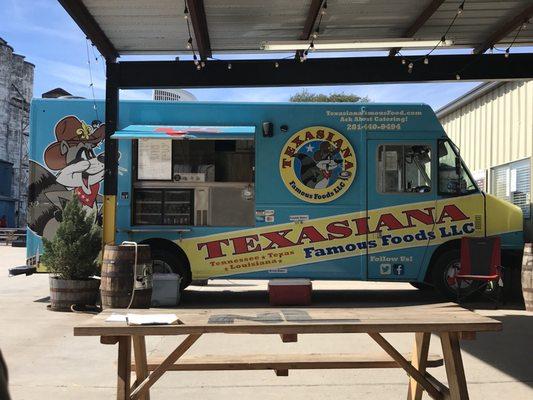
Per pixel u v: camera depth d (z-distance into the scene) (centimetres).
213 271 899
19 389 478
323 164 906
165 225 905
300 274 900
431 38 852
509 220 905
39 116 930
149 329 317
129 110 918
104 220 867
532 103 1086
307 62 874
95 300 862
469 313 374
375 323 329
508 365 548
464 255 887
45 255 847
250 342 657
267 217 902
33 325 732
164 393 470
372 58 871
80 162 928
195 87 877
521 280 893
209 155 913
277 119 912
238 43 861
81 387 484
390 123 911
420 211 902
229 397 459
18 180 5066
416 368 391
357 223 902
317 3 715
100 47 836
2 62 4925
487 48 866
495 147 1255
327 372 532
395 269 899
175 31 813
